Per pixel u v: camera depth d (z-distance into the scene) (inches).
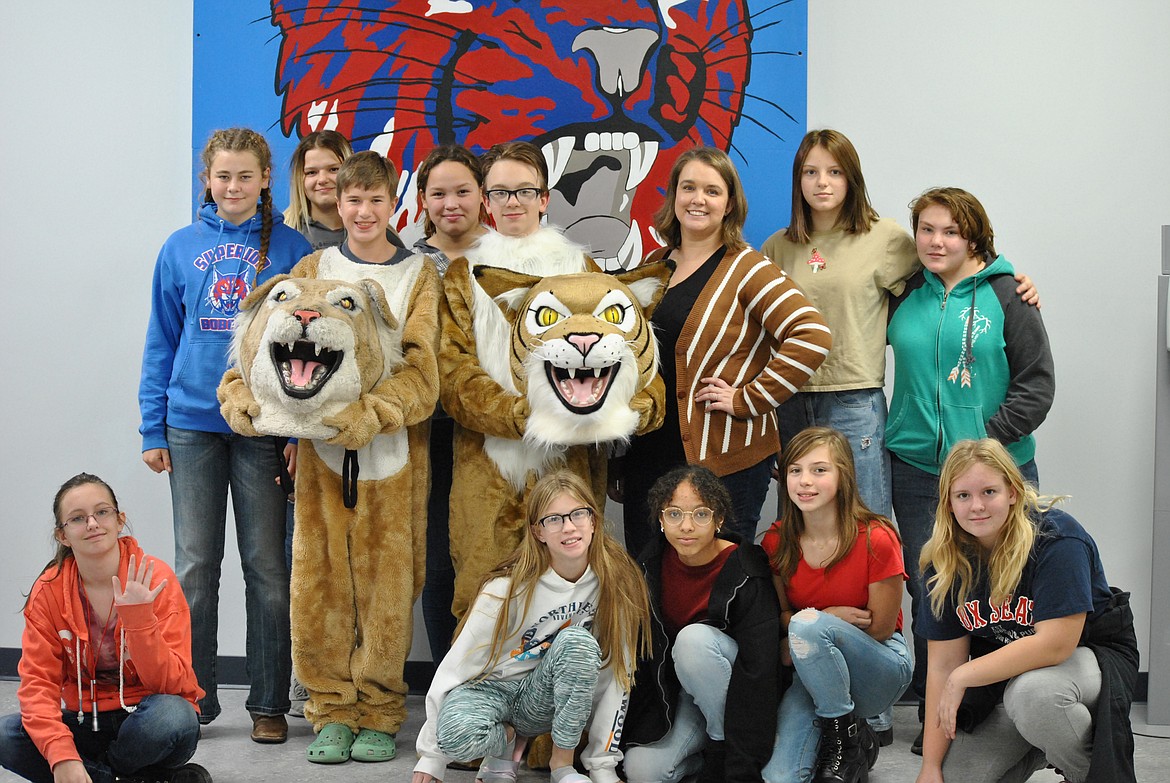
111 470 134.5
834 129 127.9
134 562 89.8
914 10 126.8
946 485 88.6
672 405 110.5
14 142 133.5
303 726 118.1
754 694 94.0
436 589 117.5
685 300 110.3
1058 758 85.5
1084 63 126.5
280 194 130.6
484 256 110.7
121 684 90.9
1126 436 128.5
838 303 116.4
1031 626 87.6
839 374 116.4
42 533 135.2
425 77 129.0
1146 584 128.7
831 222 118.0
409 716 122.6
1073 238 127.6
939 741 90.4
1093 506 129.0
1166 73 126.0
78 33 132.3
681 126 127.8
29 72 133.0
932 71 127.3
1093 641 87.6
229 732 115.1
